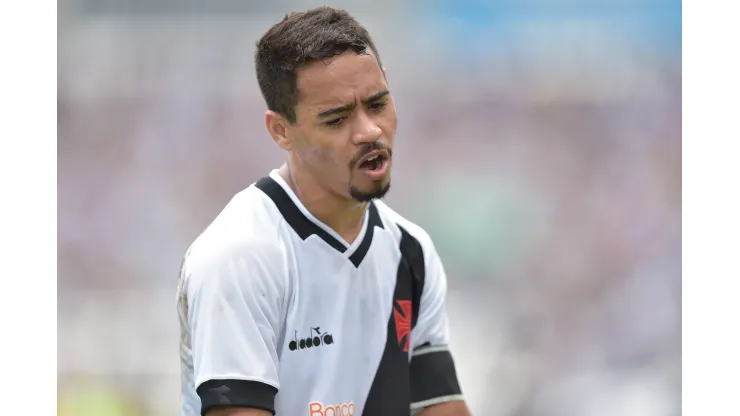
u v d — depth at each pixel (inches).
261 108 1189.7
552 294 1047.0
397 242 315.6
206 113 1181.1
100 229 1097.4
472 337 972.6
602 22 1234.6
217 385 261.1
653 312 1022.4
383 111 275.1
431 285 323.9
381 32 1239.5
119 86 1180.5
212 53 1205.7
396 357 306.7
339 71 266.7
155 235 1106.1
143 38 1203.9
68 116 1161.4
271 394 266.2
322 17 275.4
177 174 1152.2
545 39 1232.8
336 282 292.7
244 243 276.5
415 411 322.0
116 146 1155.9
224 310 266.2
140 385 864.9
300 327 284.7
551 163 1186.6
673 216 1125.7
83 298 1010.7
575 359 967.0
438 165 1190.3
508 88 1223.5
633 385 935.7
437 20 1242.0
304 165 282.4
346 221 296.4
